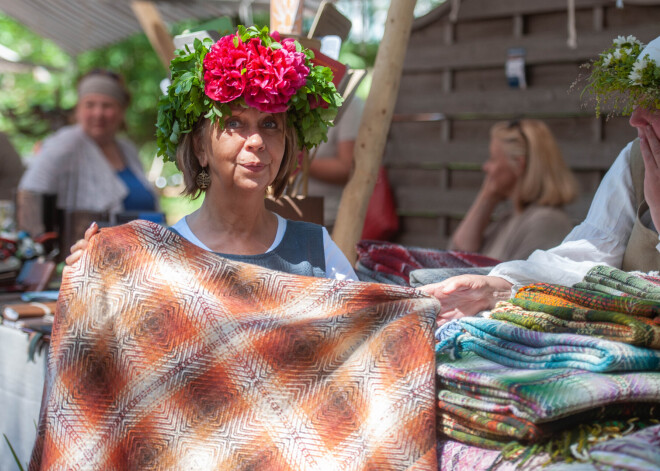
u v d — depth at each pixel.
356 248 2.54
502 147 3.65
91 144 4.65
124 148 4.95
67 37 7.84
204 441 1.59
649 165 1.88
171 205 11.20
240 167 1.83
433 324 1.68
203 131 1.88
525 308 1.76
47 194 3.92
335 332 1.66
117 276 1.72
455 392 1.63
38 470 1.71
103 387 1.68
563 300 1.74
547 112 4.67
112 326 1.69
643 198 2.04
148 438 1.62
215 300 1.69
